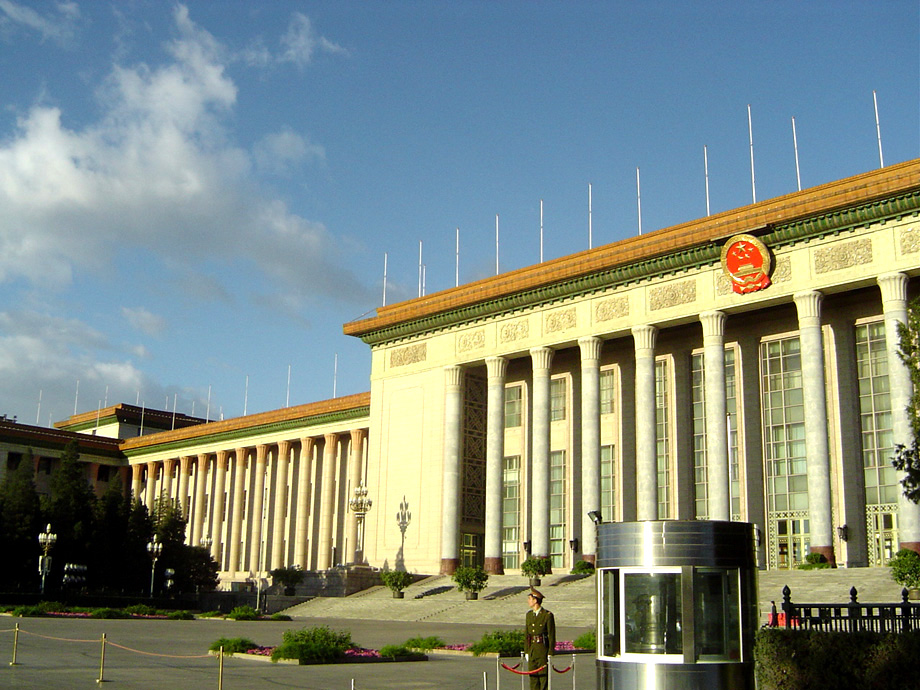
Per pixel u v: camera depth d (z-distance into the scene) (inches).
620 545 737.6
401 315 2797.7
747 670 714.2
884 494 1927.9
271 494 3686.0
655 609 718.5
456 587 2329.0
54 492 3002.0
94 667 1048.8
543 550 2326.5
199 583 3206.2
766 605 1605.6
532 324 2484.0
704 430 2258.9
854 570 1749.5
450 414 2630.4
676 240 2158.0
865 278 1883.6
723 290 2102.6
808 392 1926.7
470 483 2657.5
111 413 4542.3
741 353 2217.0
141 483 4175.7
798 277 1984.5
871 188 1860.2
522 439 2637.8
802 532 2033.7
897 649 722.2
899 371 1798.7
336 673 1027.9
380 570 2667.3
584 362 2333.9
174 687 887.7
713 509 2006.6
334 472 3373.5
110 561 2945.4
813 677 726.5
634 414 2416.3
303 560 3351.4
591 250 2364.7
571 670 1055.6
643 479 2149.4
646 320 2229.3
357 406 3240.7
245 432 3698.3
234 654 1213.7
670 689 698.8
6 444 3823.8
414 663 1149.7
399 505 2721.5
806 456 1985.7
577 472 2500.0
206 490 3912.4
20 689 847.7
